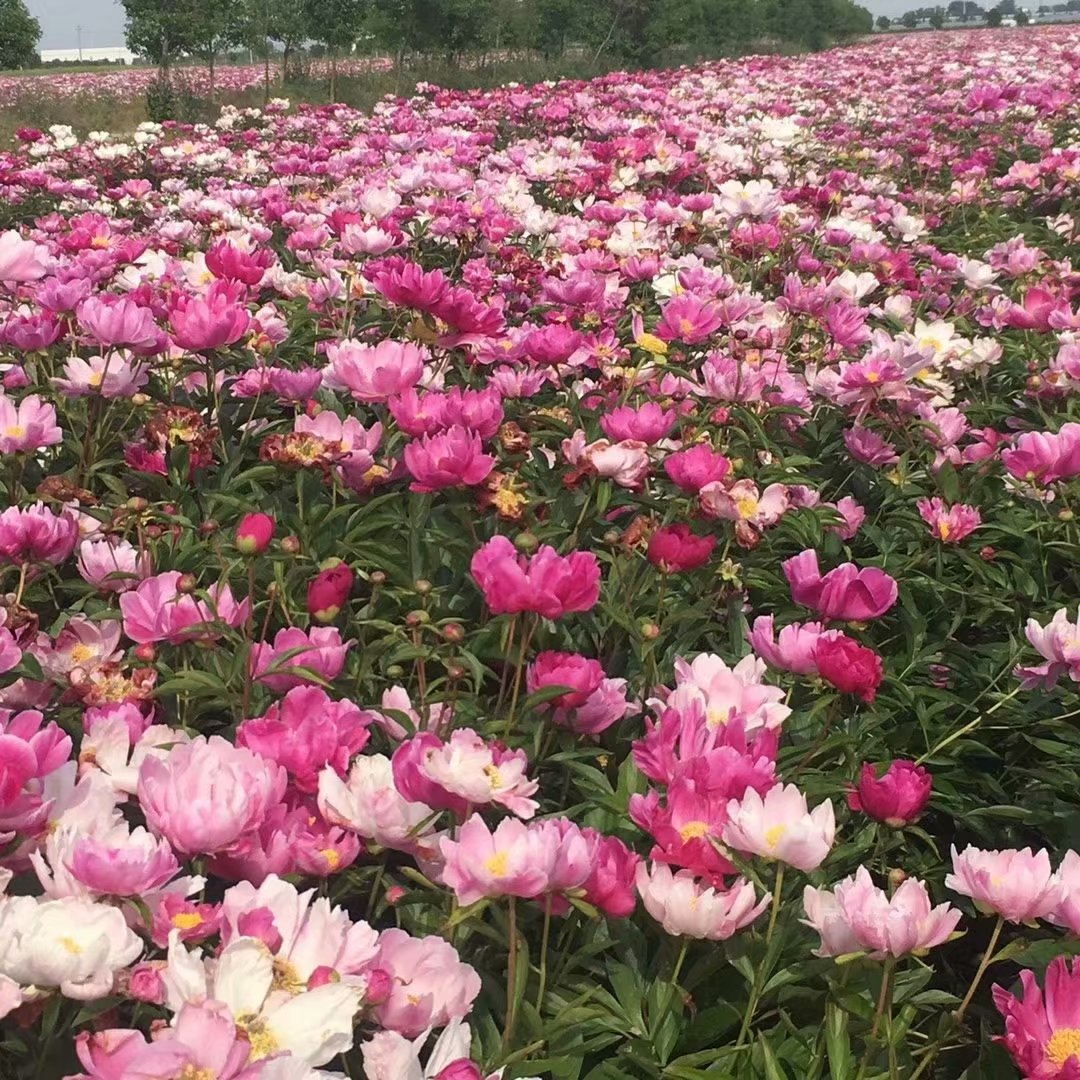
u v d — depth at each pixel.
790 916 1.44
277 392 2.37
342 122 8.62
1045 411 2.97
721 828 1.28
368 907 1.36
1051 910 1.27
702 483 1.94
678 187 5.69
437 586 1.98
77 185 5.61
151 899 1.10
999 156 7.21
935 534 2.19
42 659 1.61
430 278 2.14
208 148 6.80
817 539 2.22
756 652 1.67
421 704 1.58
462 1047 1.04
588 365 2.85
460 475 1.76
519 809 1.24
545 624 1.83
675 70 15.20
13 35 26.00
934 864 1.84
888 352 2.45
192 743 1.17
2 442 1.93
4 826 1.11
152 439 2.16
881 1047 1.36
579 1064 1.29
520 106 7.86
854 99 10.03
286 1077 0.89
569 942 1.38
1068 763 1.98
